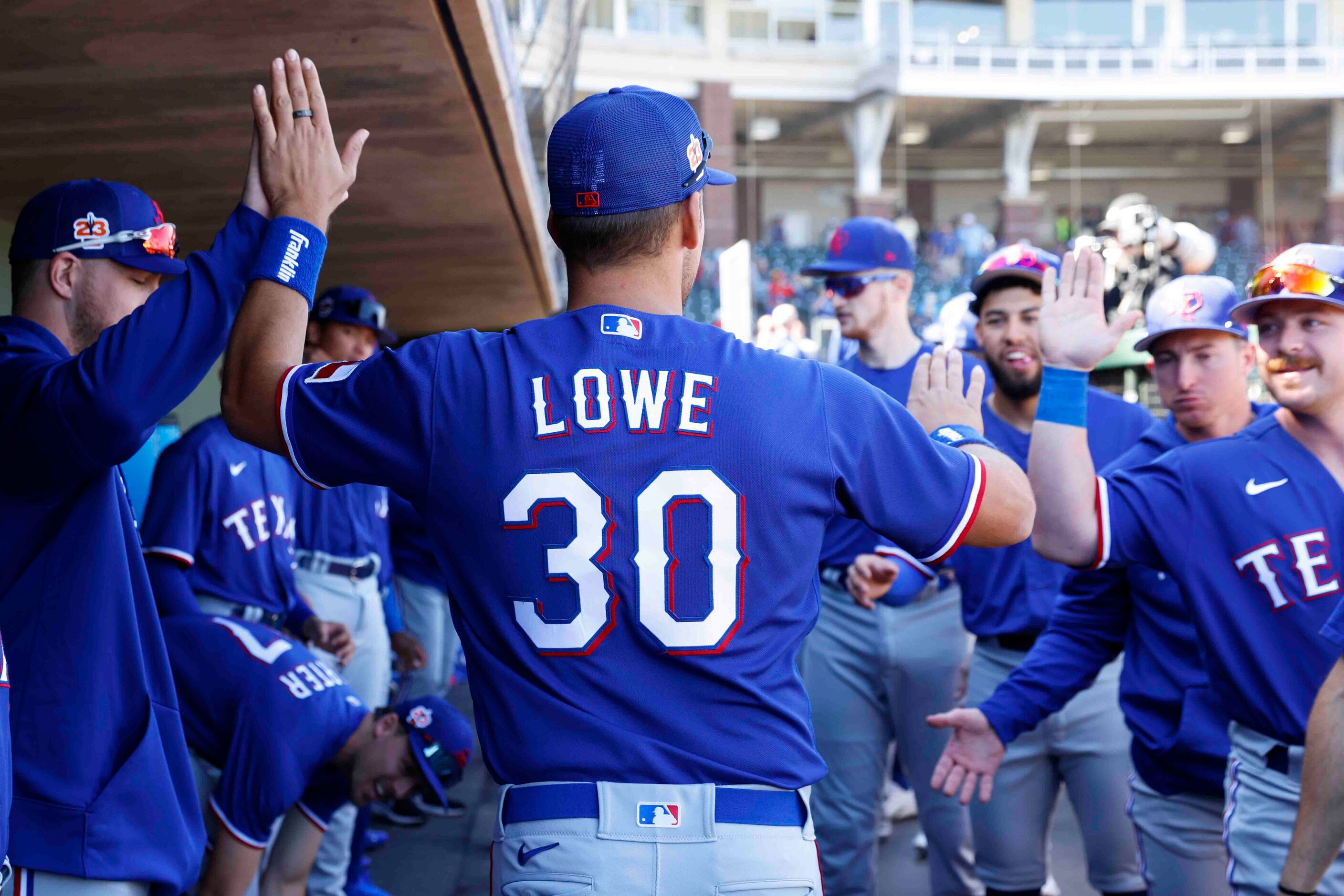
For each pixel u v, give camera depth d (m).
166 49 2.25
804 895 1.30
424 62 2.36
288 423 1.39
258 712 2.40
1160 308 2.59
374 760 2.47
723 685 1.29
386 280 5.48
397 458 1.35
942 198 29.70
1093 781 2.90
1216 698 2.12
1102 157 29.80
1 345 1.79
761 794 1.29
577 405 1.31
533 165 3.81
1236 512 2.03
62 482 1.73
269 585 3.12
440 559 1.37
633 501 1.29
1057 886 3.69
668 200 1.38
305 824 2.64
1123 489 2.12
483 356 1.36
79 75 2.41
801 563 1.34
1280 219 29.83
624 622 1.29
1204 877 2.39
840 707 3.36
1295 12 27.27
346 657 3.20
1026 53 25.69
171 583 2.80
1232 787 2.11
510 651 1.31
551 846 1.27
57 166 3.22
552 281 5.88
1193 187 29.95
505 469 1.30
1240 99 26.50
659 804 1.26
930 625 3.28
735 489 1.30
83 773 1.79
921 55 25.30
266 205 1.59
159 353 1.58
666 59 24.17
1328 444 2.02
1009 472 1.45
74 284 1.89
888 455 1.37
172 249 1.97
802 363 1.39
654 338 1.36
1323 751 1.69
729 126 24.69
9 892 1.48
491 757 1.33
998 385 3.27
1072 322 1.99
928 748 3.28
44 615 1.78
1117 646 2.57
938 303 23.03
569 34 4.80
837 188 28.75
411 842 4.29
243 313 1.49
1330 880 1.92
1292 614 1.99
